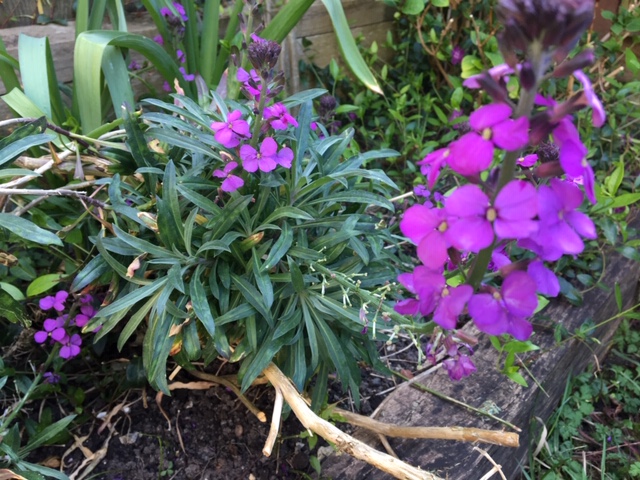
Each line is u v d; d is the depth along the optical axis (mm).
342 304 232
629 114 418
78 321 265
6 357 281
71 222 276
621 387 356
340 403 290
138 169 236
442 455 248
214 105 321
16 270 285
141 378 275
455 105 419
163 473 258
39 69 295
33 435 252
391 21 539
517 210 118
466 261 196
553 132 125
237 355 229
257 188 249
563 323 327
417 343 200
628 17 418
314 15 479
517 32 119
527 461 303
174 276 222
